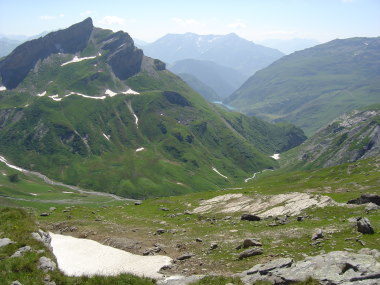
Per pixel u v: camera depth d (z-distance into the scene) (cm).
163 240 5341
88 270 4238
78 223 6850
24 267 3028
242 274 3216
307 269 2808
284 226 5134
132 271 4078
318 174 16612
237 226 5759
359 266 2616
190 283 3077
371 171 13562
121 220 7681
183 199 10394
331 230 4306
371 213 5041
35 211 8944
